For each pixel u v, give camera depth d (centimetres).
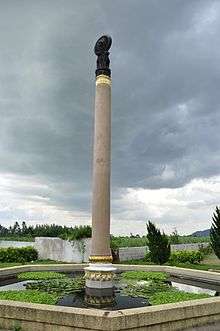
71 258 2780
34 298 1018
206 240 4594
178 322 878
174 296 1067
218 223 2223
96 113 1324
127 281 1532
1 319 888
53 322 835
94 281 1190
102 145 1289
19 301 941
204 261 2984
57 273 1722
